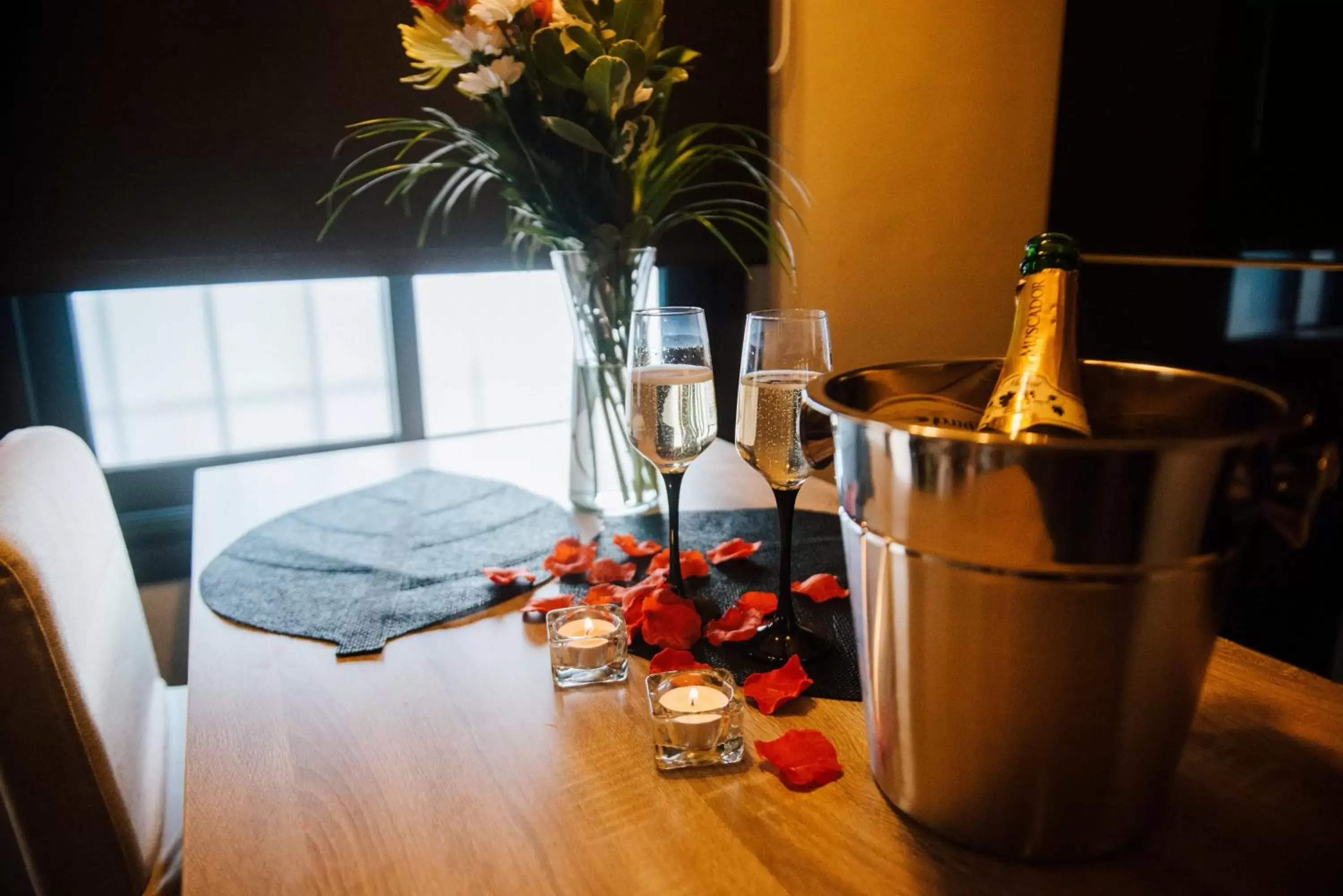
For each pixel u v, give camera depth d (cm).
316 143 153
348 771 64
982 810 51
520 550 104
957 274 182
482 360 196
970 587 46
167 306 172
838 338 192
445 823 58
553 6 95
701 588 92
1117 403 62
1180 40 130
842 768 62
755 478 132
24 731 75
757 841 55
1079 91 148
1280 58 117
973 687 48
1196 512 43
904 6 174
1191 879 50
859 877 51
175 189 146
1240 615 134
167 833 99
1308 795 58
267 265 154
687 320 82
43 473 97
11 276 139
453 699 73
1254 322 125
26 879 118
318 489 130
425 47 98
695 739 62
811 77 182
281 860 55
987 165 175
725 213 134
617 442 113
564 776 62
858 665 71
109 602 100
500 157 102
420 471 137
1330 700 69
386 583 96
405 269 163
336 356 186
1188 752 63
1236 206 126
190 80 144
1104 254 147
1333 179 114
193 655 82
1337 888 50
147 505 170
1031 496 42
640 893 51
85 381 166
